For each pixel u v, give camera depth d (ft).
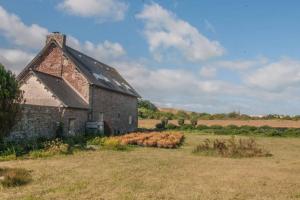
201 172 57.06
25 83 107.24
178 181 48.78
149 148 96.63
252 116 310.45
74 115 111.14
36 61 127.34
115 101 147.13
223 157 80.12
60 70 125.18
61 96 108.27
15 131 81.35
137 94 175.22
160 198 39.01
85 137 107.34
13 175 44.80
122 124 155.94
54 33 128.16
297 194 42.98
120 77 178.29
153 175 52.60
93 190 41.37
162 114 314.76
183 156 79.05
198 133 185.06
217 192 43.01
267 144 125.90
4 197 37.29
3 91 56.90
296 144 126.31
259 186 47.26
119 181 47.11
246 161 73.41
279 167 65.26
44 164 59.67
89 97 122.62
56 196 38.11
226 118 304.50
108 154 76.95
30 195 38.17
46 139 90.38
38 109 91.04
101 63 167.53
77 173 51.98
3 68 58.23
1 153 68.59
